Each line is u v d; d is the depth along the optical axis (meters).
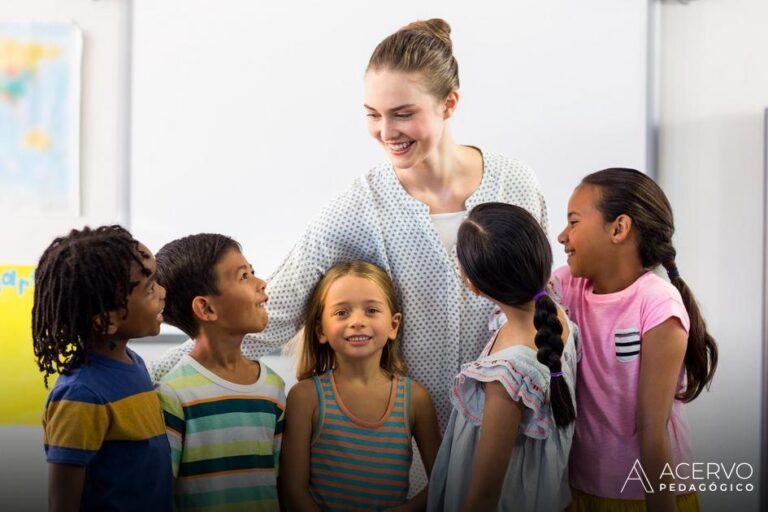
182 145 2.09
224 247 1.32
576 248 1.30
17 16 2.07
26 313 2.06
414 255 1.42
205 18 2.08
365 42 2.08
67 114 2.08
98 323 1.16
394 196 1.43
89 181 2.09
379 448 1.37
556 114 2.08
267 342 1.43
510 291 1.23
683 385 1.34
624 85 2.07
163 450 1.20
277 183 2.11
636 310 1.26
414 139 1.33
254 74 2.09
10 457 2.04
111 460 1.14
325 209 1.45
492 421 1.20
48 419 1.13
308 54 2.08
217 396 1.29
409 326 1.43
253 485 1.29
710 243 2.08
